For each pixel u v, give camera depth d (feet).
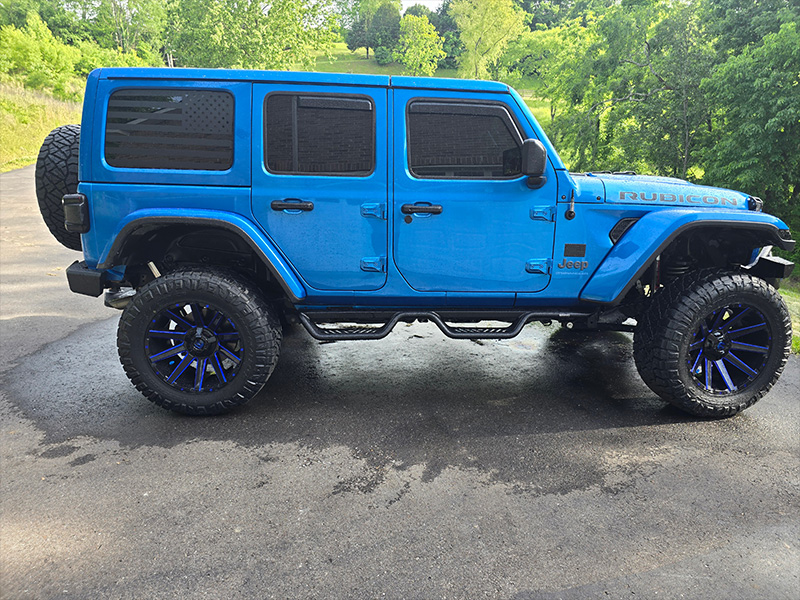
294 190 9.93
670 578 6.35
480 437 9.81
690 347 10.39
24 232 34.14
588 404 11.31
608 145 87.40
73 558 6.56
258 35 113.29
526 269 10.59
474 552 6.76
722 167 64.23
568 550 6.82
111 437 9.64
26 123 98.48
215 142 9.77
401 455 9.15
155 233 10.32
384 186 10.07
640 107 76.23
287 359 13.87
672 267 11.45
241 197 9.88
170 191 9.78
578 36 100.22
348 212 10.08
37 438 9.56
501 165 10.25
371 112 9.95
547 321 11.16
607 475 8.58
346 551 6.75
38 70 139.95
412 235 10.25
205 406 10.21
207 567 6.45
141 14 232.94
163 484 8.20
